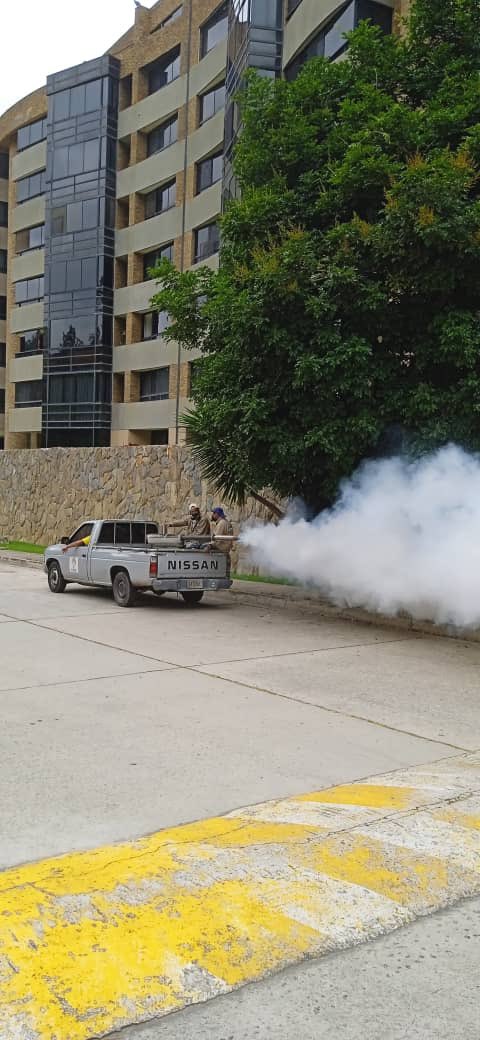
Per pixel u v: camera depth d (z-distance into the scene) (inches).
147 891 147.3
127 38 1616.6
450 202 383.6
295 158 489.4
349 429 430.3
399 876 158.4
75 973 123.1
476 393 409.7
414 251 398.9
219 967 127.6
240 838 173.5
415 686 335.0
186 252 1421.0
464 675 358.3
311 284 431.5
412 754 245.0
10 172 1899.6
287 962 130.6
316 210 468.4
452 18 482.0
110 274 1594.5
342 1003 121.3
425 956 134.6
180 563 545.0
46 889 147.3
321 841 172.1
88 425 1600.6
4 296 1971.0
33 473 1095.6
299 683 335.3
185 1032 113.6
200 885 150.1
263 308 431.2
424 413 423.2
